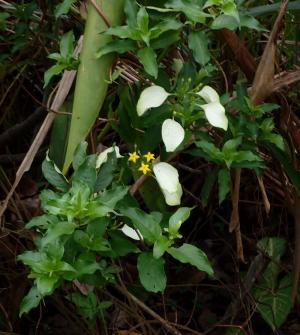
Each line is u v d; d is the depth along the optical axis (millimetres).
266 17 1761
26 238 1606
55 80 1906
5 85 1940
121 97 1442
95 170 1200
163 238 1182
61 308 1686
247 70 1480
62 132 1612
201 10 1235
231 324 1750
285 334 1855
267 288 1818
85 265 1167
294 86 1597
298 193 1557
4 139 1950
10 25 1846
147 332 1659
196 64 1443
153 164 1313
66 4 1329
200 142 1312
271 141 1400
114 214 1266
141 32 1201
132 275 1657
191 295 1895
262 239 1838
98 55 1221
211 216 1808
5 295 1752
